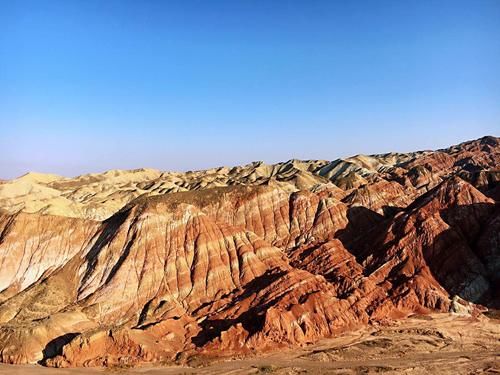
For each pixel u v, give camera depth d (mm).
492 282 99875
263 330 82438
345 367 72688
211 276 101500
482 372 69750
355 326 87062
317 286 95812
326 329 85500
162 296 97438
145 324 89000
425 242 107562
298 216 131875
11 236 109062
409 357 75750
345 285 97812
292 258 117438
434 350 78000
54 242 109562
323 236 126812
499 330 85125
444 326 86312
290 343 81688
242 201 132375
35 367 76188
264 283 98562
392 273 103812
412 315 91312
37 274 105188
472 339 81688
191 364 75875
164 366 75750
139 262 102312
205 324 89500
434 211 118000
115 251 105062
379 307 91688
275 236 128250
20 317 91625
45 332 82875
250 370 72562
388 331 85125
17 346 80312
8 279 104125
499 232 105750
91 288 100062
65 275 103688
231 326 83750
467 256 103250
